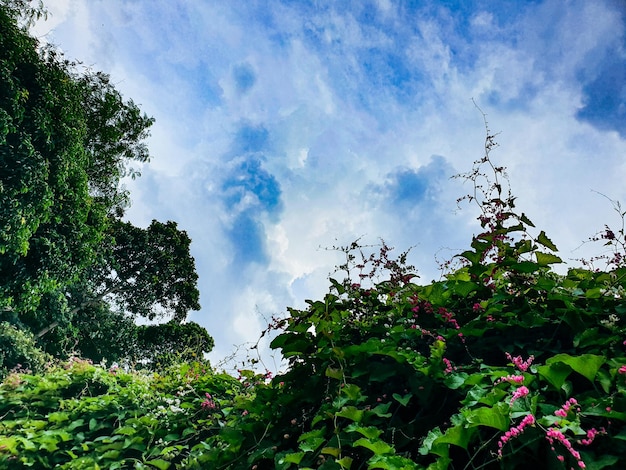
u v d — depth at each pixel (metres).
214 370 5.55
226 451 2.80
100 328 18.42
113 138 17.39
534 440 1.50
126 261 20.66
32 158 9.97
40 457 4.20
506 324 2.24
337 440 2.09
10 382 5.54
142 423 4.24
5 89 9.52
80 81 15.33
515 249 2.57
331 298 2.80
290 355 2.82
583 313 2.09
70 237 12.20
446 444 1.64
